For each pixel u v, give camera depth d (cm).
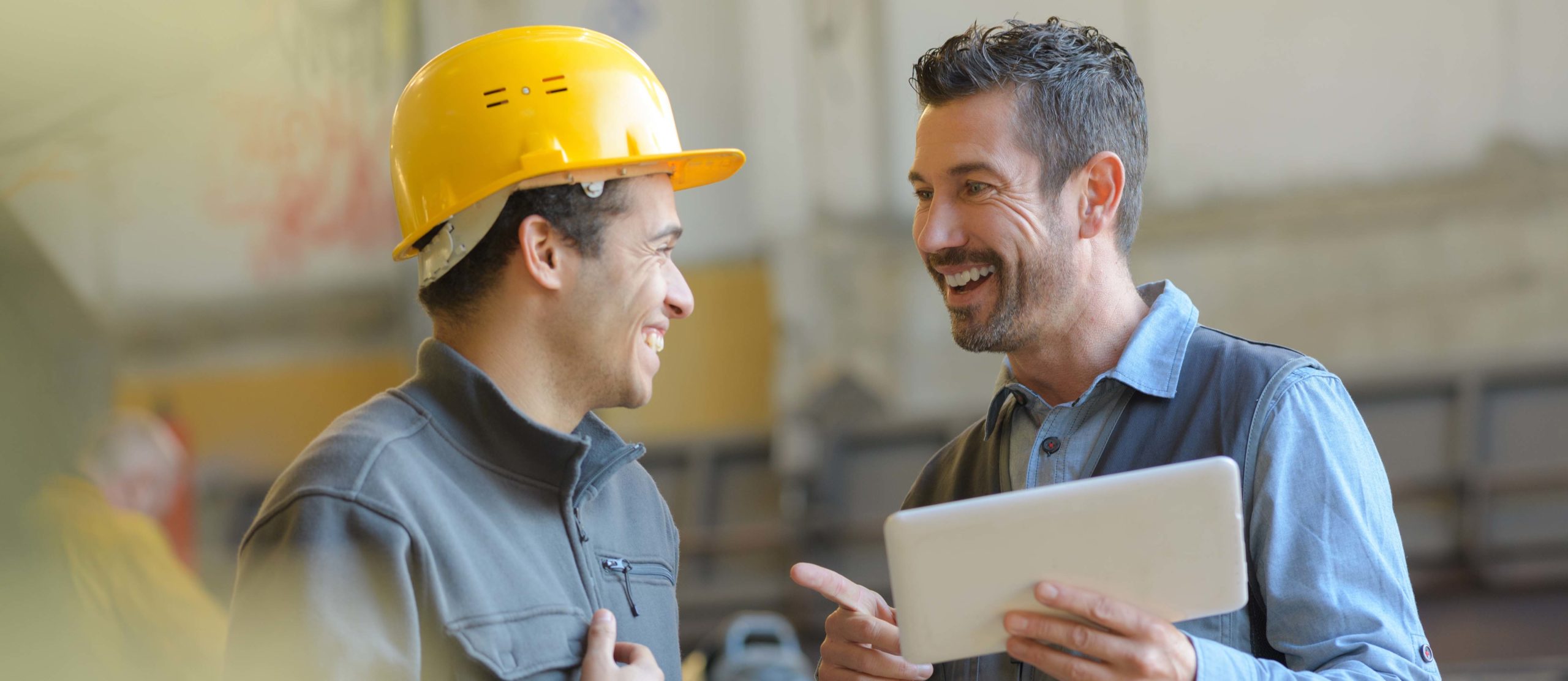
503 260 121
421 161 123
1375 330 736
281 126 825
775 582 786
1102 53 142
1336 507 125
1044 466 141
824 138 814
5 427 56
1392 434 718
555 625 117
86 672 65
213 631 104
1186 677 108
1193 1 763
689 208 835
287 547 106
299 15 810
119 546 90
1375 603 123
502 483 122
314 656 103
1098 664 108
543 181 119
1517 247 717
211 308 852
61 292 57
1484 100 724
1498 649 632
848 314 810
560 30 128
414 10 838
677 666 139
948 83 140
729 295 830
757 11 819
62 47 54
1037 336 141
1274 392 130
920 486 166
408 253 129
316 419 859
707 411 831
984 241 138
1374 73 740
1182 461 132
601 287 122
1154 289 153
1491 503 684
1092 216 140
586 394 127
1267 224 754
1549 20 714
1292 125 752
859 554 784
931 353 802
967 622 110
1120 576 108
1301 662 124
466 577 112
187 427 857
